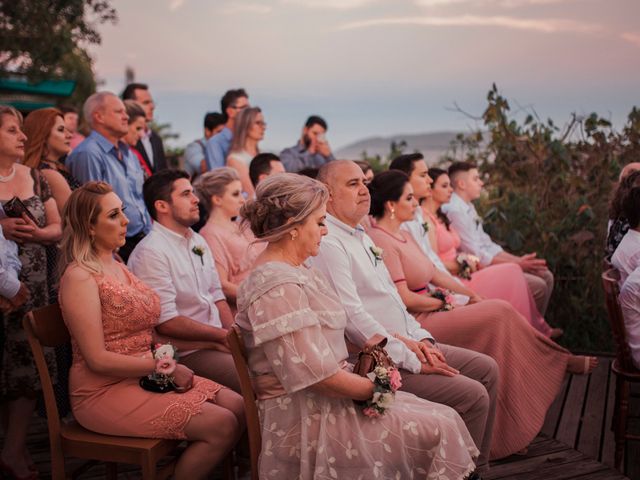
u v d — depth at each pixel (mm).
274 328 2258
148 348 2779
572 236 5680
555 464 3459
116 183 4340
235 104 6582
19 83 14078
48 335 2602
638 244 3557
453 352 3291
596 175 5887
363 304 3238
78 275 2553
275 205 2410
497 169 6203
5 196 3314
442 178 4832
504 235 5926
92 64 15297
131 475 3350
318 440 2348
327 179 3207
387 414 2441
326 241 3094
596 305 5609
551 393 3662
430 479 2389
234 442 2574
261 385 2410
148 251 3186
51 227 3410
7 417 3232
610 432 3867
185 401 2555
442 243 4883
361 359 2498
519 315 3674
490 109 6098
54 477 2582
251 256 3918
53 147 3861
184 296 3277
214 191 3883
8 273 2973
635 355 3352
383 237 3682
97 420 2570
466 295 4266
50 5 11594
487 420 3230
